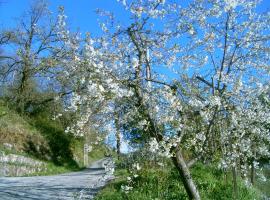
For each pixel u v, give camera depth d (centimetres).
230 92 1051
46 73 1081
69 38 996
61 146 3778
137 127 969
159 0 972
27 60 3153
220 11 1026
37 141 3475
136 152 1055
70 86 997
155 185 1282
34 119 3950
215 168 1535
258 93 1191
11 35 3734
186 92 933
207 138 1037
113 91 896
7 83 4050
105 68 931
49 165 3278
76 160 3891
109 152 1057
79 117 991
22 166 2812
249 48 1116
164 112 958
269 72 1142
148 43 981
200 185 1383
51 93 3731
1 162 2686
